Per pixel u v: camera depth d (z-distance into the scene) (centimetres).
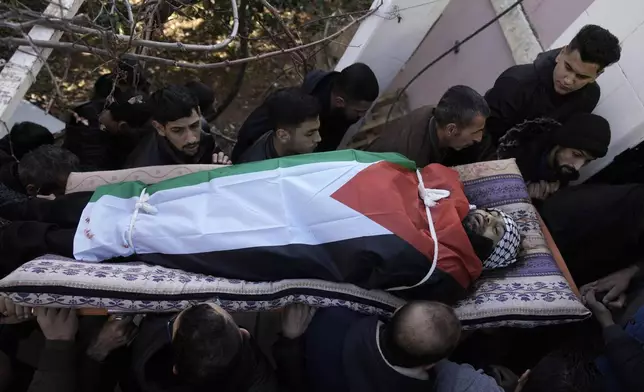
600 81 267
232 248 177
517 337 214
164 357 167
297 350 181
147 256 180
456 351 211
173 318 169
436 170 207
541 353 211
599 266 232
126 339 175
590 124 226
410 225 177
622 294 214
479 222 196
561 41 291
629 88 254
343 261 176
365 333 168
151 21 249
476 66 345
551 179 248
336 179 184
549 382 181
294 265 176
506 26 319
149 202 189
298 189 182
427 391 166
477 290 200
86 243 181
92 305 164
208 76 443
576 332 201
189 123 223
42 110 358
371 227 176
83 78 395
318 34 399
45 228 185
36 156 220
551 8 298
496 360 212
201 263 177
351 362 167
